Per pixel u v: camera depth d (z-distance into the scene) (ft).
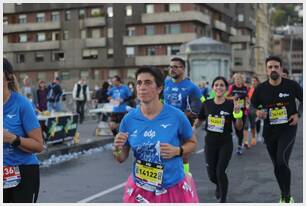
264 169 28.73
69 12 216.13
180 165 12.05
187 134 12.01
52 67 219.20
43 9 216.74
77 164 31.89
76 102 63.72
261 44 276.62
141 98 11.80
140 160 12.00
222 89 20.65
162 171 11.73
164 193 11.88
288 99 19.94
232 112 20.31
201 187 23.82
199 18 193.88
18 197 12.25
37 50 219.41
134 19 203.41
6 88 12.02
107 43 211.41
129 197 12.24
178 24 197.47
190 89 21.88
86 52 214.90
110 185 24.82
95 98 74.43
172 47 200.34
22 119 12.07
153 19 198.90
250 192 22.63
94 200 21.47
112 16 209.26
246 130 37.70
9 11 220.02
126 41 206.28
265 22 291.79
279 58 20.04
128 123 12.08
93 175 27.73
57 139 36.06
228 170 28.48
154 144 11.73
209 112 20.75
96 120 69.00
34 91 57.57
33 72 223.30
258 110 20.31
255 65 263.70
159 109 11.93
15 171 12.18
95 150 38.63
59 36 217.97
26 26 218.38
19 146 11.93
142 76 11.80
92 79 214.28
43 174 28.14
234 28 246.06
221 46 102.42
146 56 204.74
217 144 20.52
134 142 11.93
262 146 38.70
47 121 34.42
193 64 101.55
